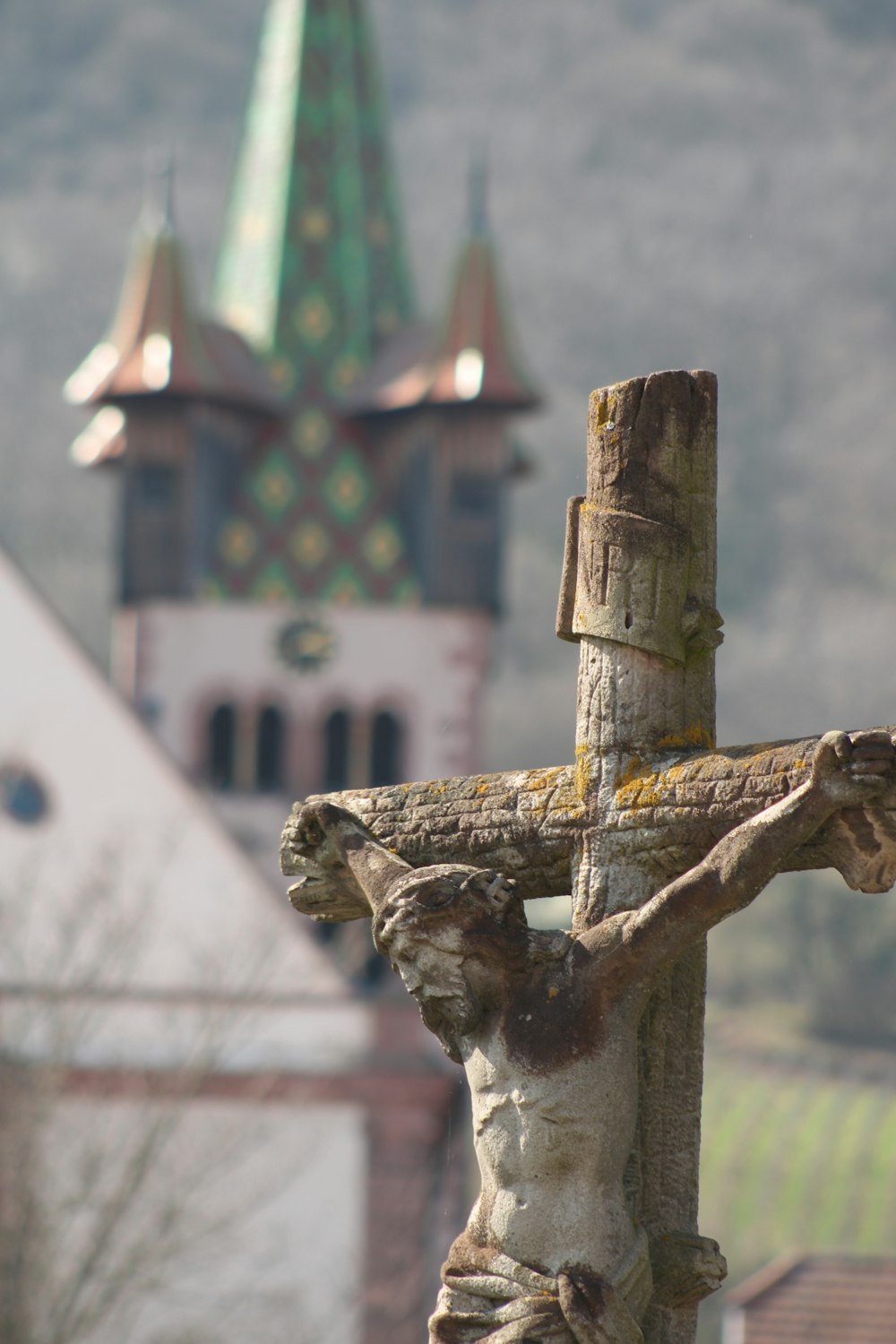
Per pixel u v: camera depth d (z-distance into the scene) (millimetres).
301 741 117750
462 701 117875
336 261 126188
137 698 117500
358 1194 89188
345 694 118188
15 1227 65125
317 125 129000
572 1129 11766
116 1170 78062
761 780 11914
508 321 119438
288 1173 87812
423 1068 89625
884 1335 76375
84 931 86000
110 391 117562
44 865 87438
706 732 12781
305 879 13648
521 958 12000
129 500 118312
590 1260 11664
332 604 118562
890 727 11430
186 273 120812
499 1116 11898
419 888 12070
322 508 119750
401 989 92562
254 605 118375
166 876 88188
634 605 12523
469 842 13242
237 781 117562
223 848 88500
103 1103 78375
